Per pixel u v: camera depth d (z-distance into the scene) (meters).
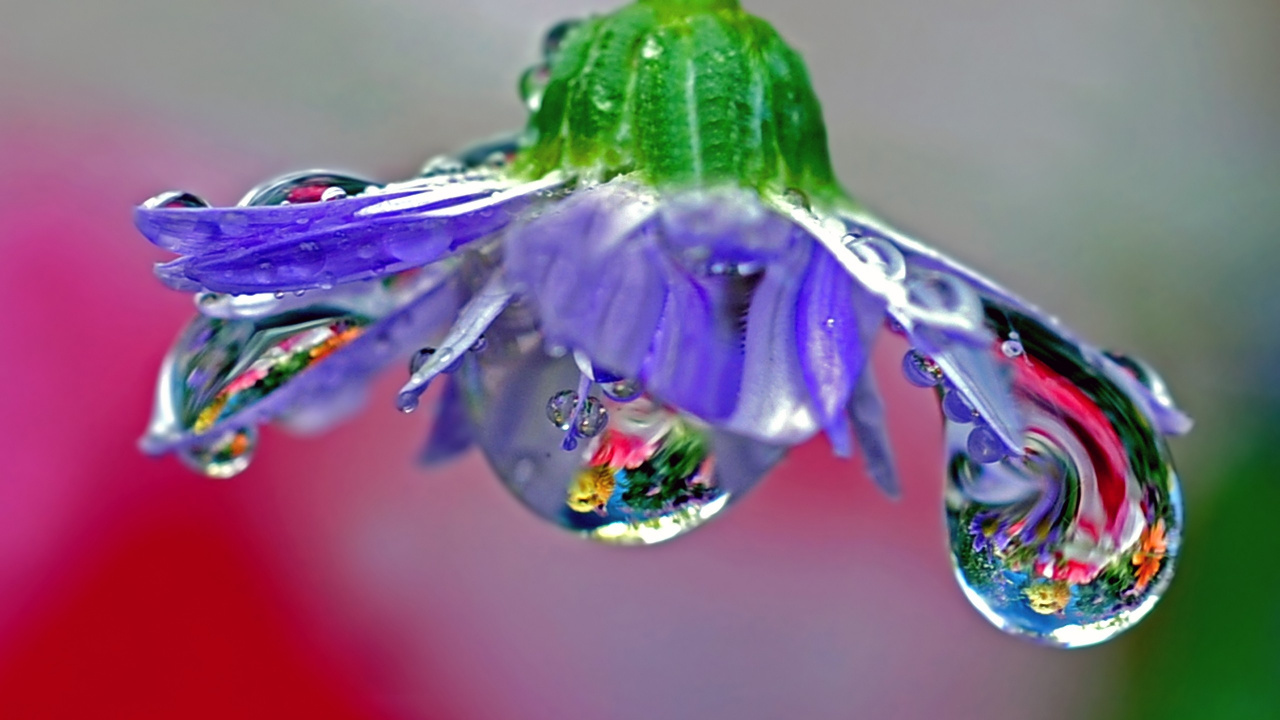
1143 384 0.08
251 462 0.09
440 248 0.07
